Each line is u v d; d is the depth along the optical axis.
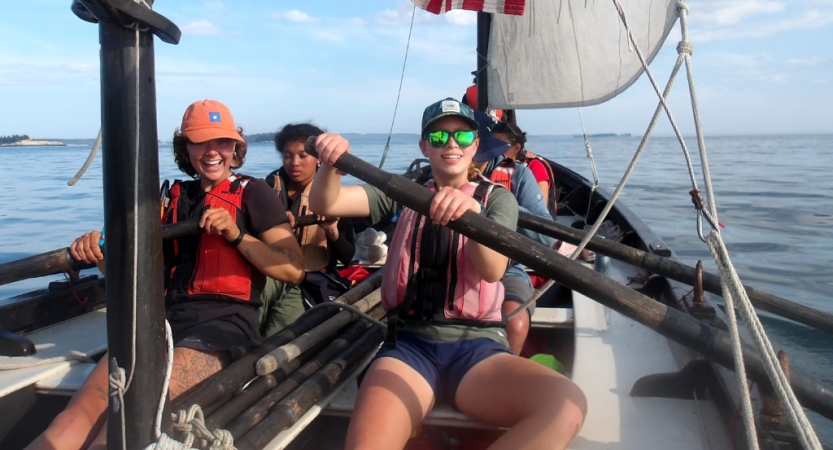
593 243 2.80
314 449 2.24
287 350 2.12
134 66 1.28
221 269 2.32
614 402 2.14
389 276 2.18
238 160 2.64
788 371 1.73
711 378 2.10
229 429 1.78
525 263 1.79
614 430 1.98
